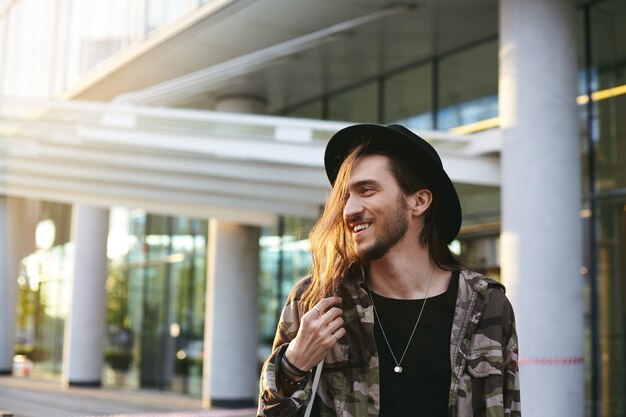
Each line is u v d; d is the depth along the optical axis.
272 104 14.45
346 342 1.84
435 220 1.95
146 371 19.02
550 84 8.30
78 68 15.34
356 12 10.54
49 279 24.58
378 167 1.85
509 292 8.30
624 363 9.57
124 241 20.44
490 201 11.31
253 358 13.91
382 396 1.83
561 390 7.97
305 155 9.76
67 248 23.67
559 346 8.03
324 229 1.89
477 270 2.04
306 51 11.70
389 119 12.63
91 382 18.77
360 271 1.90
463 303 1.84
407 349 1.83
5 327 22.38
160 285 18.88
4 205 22.09
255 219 13.73
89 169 11.83
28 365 23.69
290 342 1.87
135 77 13.84
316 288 1.87
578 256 8.25
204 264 17.44
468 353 1.82
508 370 1.84
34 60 17.80
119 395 16.83
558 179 8.20
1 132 11.01
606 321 9.78
